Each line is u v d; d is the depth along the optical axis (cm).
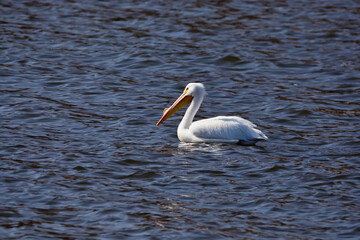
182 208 1109
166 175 1262
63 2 2944
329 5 3028
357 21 2750
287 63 2217
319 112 1727
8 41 2339
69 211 1092
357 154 1391
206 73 2103
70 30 2520
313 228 1040
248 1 3072
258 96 1878
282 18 2791
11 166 1288
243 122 1494
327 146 1449
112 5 2923
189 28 2592
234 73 2116
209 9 2898
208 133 1483
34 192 1164
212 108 1770
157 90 1928
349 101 1834
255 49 2366
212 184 1217
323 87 1973
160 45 2370
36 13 2739
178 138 1524
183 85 1981
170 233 1016
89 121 1625
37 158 1341
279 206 1120
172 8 2897
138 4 2953
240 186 1209
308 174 1270
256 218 1074
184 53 2292
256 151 1415
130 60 2205
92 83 1966
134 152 1400
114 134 1534
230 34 2539
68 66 2122
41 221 1052
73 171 1274
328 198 1155
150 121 1652
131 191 1183
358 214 1088
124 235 1008
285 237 1007
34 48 2284
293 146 1452
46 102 1761
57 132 1527
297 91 1930
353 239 1002
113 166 1309
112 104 1780
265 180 1241
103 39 2425
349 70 2139
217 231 1023
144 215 1078
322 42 2466
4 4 2850
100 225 1043
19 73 2025
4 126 1551
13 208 1095
